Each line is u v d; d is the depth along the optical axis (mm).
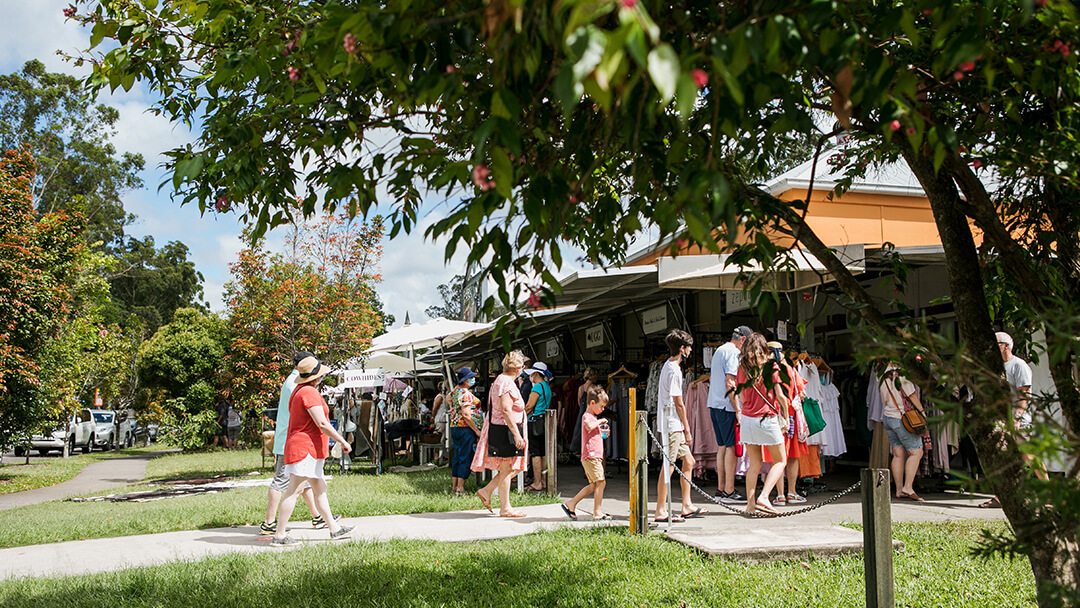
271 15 3383
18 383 19203
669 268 10000
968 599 5199
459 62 2615
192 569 6508
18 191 19016
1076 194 3434
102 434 38250
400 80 2395
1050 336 2896
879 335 2885
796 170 11562
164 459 27578
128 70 3727
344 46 2316
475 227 2238
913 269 11289
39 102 50562
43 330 19875
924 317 2588
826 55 2125
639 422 7523
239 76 3566
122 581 6141
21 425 20250
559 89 1509
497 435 9227
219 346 40031
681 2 2215
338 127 3049
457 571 6273
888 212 11703
